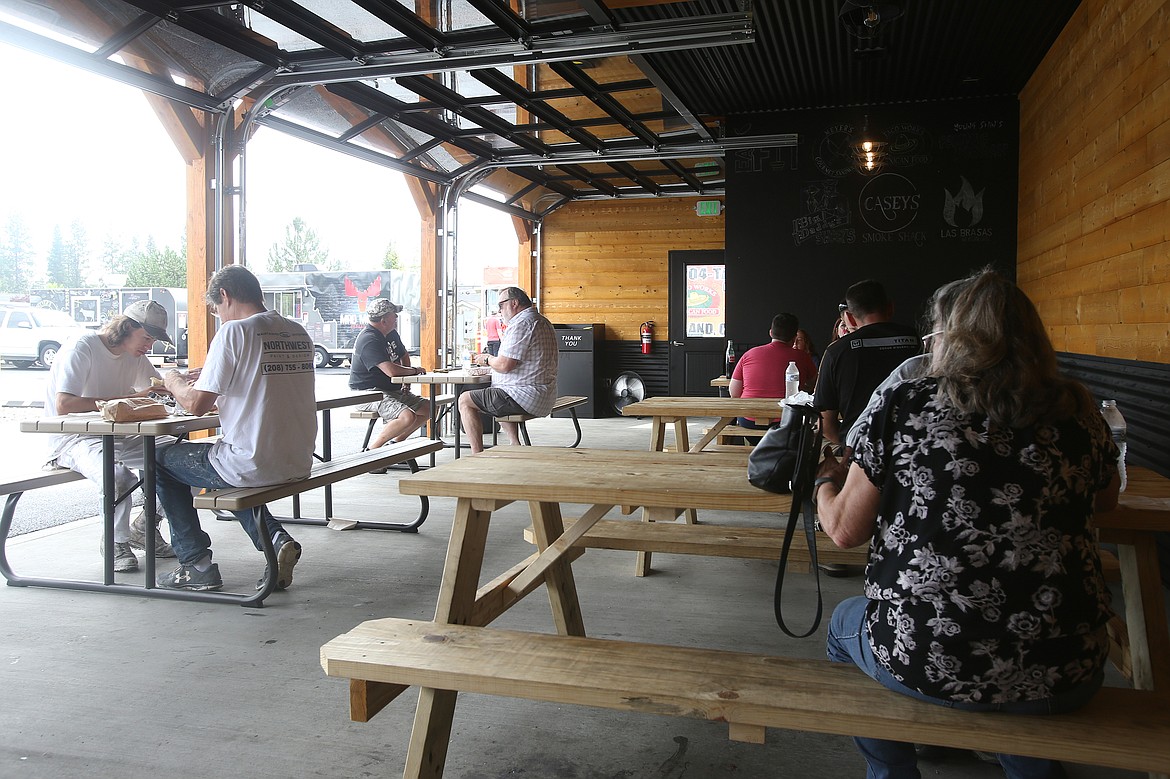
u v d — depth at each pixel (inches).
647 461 100.5
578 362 445.1
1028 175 266.2
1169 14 132.6
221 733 90.4
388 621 79.8
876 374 132.7
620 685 62.9
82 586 143.0
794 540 116.6
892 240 295.0
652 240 458.6
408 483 86.6
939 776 81.3
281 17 171.3
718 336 439.5
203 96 205.0
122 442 148.3
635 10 190.2
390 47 194.7
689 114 259.0
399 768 82.7
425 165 321.7
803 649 114.3
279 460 137.4
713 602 136.6
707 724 93.5
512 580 100.6
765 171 304.3
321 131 254.1
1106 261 172.1
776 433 66.8
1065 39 214.1
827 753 86.5
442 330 346.3
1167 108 133.3
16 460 298.5
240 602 134.5
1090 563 53.1
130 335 156.6
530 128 274.2
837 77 266.1
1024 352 51.9
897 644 55.8
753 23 179.0
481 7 171.5
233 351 133.9
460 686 66.7
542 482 83.8
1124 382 157.2
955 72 260.4
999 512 51.6
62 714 95.2
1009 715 54.7
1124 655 86.0
